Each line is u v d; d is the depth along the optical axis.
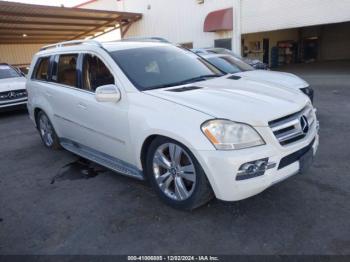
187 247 2.71
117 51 4.01
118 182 4.05
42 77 5.30
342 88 10.53
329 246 2.59
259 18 16.36
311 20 14.77
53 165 4.86
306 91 6.11
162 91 3.39
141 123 3.24
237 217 3.07
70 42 4.75
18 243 2.92
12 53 25.52
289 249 2.59
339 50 26.62
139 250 2.71
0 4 14.64
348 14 13.70
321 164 4.17
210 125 2.77
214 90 3.38
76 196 3.76
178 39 20.03
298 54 26.41
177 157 3.07
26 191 4.02
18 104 9.41
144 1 21.14
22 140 6.55
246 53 20.59
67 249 2.79
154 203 3.44
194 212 3.20
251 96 3.21
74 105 4.29
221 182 2.75
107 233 2.98
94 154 4.33
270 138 2.76
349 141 5.01
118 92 3.50
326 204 3.20
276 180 2.83
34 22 18.94
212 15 17.56
